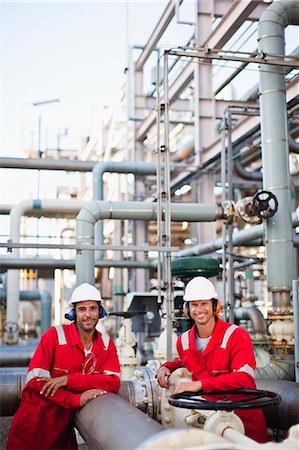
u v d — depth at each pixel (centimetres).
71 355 389
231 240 930
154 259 1345
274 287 723
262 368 700
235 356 374
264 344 808
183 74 1289
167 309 634
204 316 385
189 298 386
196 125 1256
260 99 761
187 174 1356
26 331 2244
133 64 1469
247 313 1052
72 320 400
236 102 1229
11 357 1059
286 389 431
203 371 388
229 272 908
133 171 1309
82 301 387
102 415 321
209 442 238
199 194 1327
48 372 384
